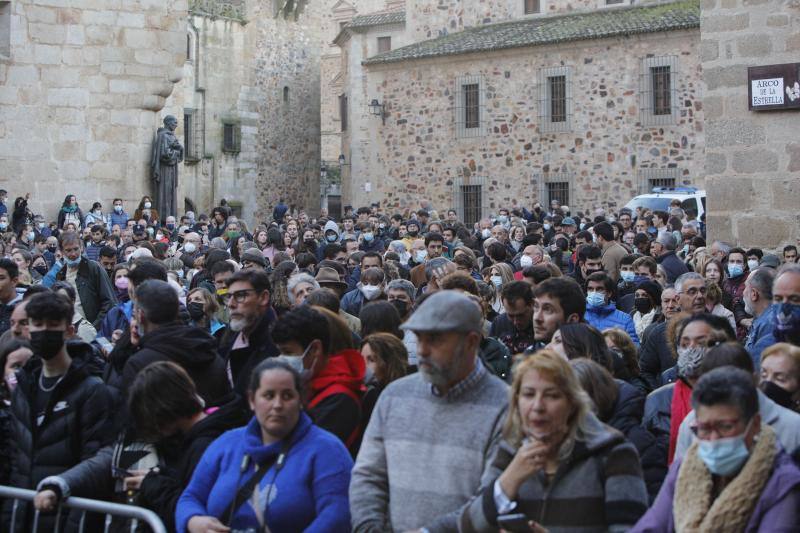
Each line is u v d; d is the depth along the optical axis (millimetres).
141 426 5711
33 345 6102
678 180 31984
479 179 35438
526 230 21266
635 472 4457
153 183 21859
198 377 6383
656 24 32031
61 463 6035
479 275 12047
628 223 22125
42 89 20641
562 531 4398
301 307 5918
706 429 4238
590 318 9500
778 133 13359
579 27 33969
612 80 32906
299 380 5223
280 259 13164
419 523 4758
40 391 6203
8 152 20391
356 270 13594
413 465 4844
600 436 4500
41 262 15148
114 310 9984
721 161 13734
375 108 37250
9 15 20359
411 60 36375
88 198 20984
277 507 5051
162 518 5531
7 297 9281
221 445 5340
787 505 4125
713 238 13805
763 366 5660
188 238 17109
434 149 36375
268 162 45125
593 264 11852
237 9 43625
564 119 33812
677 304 9031
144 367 5961
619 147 32906
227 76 43062
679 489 4336
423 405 4945
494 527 4379
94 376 6340
